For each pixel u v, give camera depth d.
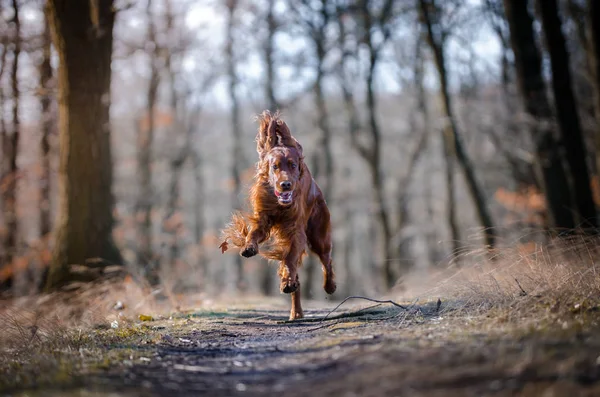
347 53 25.36
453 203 26.47
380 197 24.81
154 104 25.97
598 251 6.77
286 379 4.01
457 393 3.36
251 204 6.94
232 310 9.19
